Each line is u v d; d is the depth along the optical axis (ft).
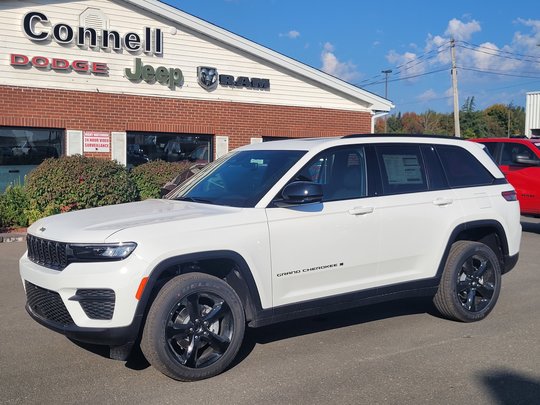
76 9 46.39
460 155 21.18
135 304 14.10
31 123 44.86
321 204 17.19
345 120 60.64
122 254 14.11
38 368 16.10
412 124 220.02
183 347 15.02
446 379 15.42
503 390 14.74
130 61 49.01
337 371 15.93
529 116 107.04
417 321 20.63
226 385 14.96
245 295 16.08
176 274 15.53
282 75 56.80
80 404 13.85
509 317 21.15
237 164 19.08
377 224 18.06
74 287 14.21
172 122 51.29
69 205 38.81
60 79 46.03
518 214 22.00
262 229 15.96
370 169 18.63
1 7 43.47
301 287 16.79
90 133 47.39
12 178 44.98
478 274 20.51
